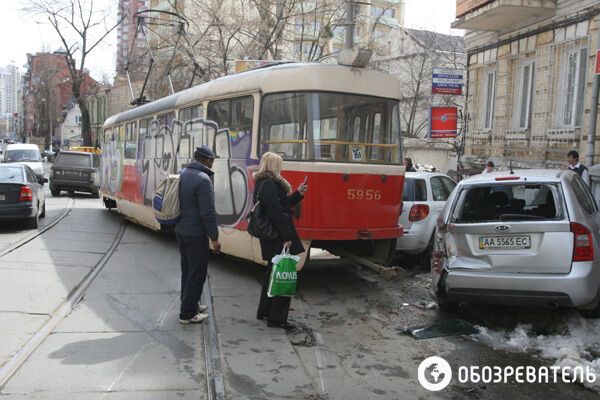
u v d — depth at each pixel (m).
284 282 5.91
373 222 7.91
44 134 88.94
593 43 11.98
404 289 8.16
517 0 13.15
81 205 20.52
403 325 6.43
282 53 26.50
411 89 35.59
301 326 6.27
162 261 9.91
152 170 12.41
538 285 5.66
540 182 6.09
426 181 9.70
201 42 25.39
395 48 38.91
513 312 6.80
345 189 7.65
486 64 16.66
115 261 9.77
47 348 5.29
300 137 7.60
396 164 8.21
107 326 6.02
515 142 14.93
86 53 43.47
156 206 6.47
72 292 7.34
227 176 8.77
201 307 6.51
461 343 5.79
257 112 8.05
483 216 6.48
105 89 59.25
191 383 4.59
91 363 4.95
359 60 7.92
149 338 5.66
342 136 7.81
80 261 9.51
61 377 4.62
